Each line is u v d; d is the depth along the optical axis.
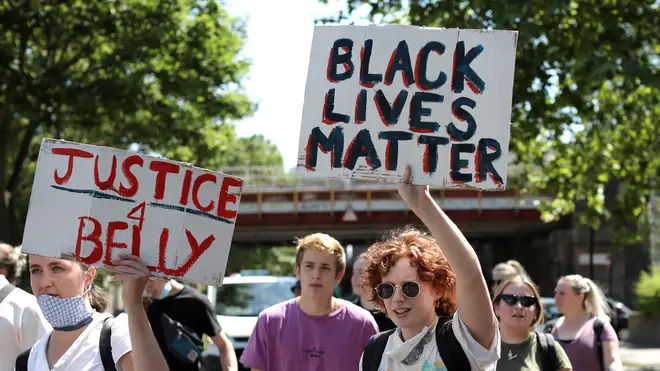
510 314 5.50
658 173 17.84
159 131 23.94
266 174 44.34
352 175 3.69
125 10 22.45
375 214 40.12
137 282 3.65
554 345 5.53
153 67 22.56
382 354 3.84
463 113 3.64
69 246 3.70
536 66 13.77
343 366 5.27
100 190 3.72
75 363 3.85
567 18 14.88
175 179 3.74
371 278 3.92
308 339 5.30
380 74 3.73
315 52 3.80
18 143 28.20
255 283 12.88
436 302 3.83
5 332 4.90
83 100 20.55
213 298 12.60
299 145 3.75
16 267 5.48
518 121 14.46
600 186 18.30
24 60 21.92
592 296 6.70
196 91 22.17
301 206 40.62
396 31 3.75
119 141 26.53
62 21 22.56
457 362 3.55
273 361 5.36
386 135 3.68
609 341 6.55
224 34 24.33
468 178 3.60
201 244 3.74
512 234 49.50
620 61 13.97
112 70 22.16
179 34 23.39
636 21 14.44
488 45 3.67
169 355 6.57
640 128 17.30
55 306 3.86
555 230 44.91
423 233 3.99
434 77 3.68
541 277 48.34
